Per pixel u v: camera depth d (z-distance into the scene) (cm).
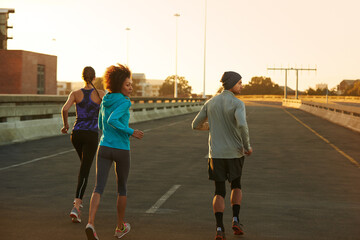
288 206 728
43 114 1688
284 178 971
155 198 776
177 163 1171
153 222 630
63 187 852
